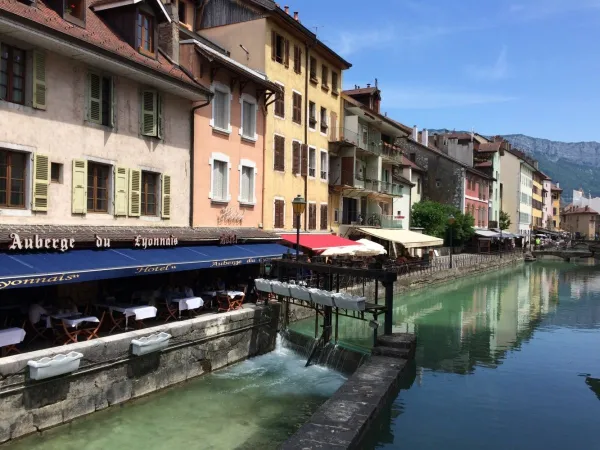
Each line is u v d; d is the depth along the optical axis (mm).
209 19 24906
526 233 89312
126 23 15094
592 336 20172
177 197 17016
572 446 9555
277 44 24422
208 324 14102
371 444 9430
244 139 21000
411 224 47281
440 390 12789
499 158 75938
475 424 10578
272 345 17188
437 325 22406
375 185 36250
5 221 11523
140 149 15312
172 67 16812
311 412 11773
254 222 21922
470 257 50094
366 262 29688
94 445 9734
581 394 12688
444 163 56875
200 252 15969
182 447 9852
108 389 11180
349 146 31078
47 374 9625
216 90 19094
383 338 14078
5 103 11430
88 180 13766
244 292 18562
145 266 12812
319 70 28750
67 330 11367
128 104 14805
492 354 16953
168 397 12406
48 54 12344
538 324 22844
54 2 12977
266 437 10430
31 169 12023
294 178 25812
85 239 12375
